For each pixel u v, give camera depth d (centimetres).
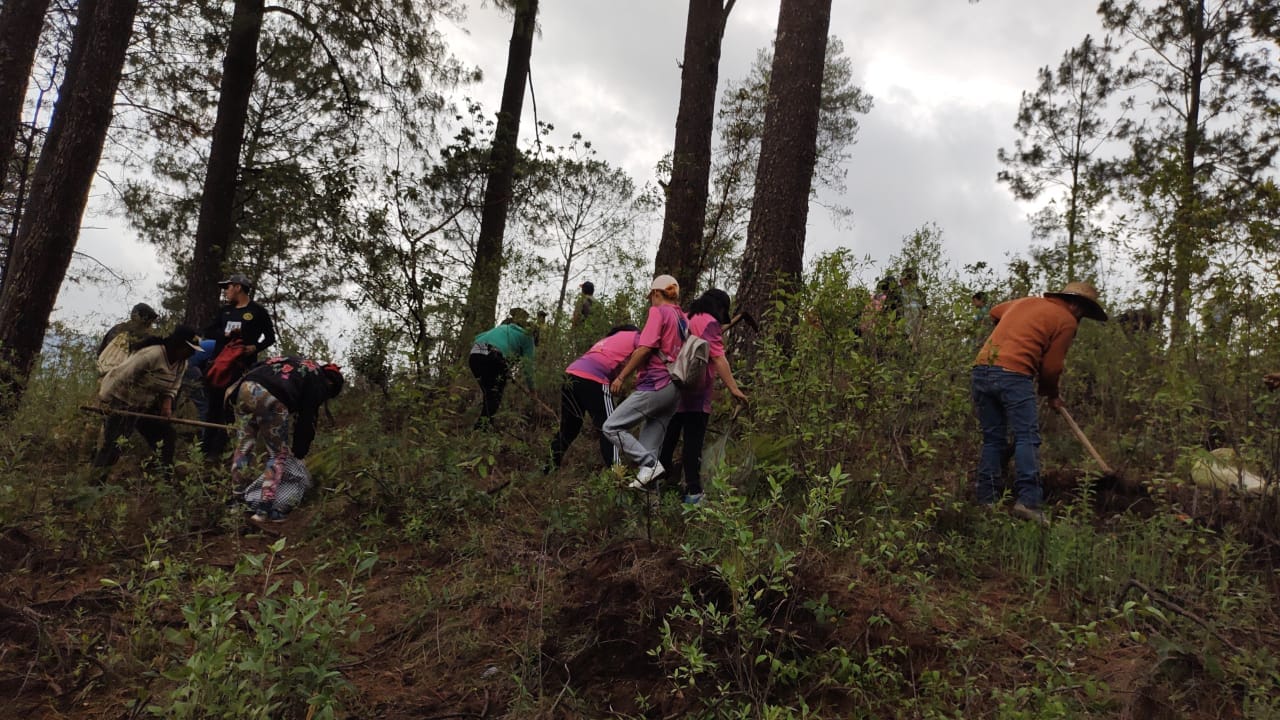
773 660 281
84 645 318
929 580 384
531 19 1167
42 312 832
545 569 387
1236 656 296
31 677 309
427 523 468
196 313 1037
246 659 252
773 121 771
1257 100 1650
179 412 750
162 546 432
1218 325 513
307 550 459
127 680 305
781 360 510
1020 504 482
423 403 604
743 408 539
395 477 515
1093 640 304
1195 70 1741
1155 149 1692
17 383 753
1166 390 555
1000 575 412
